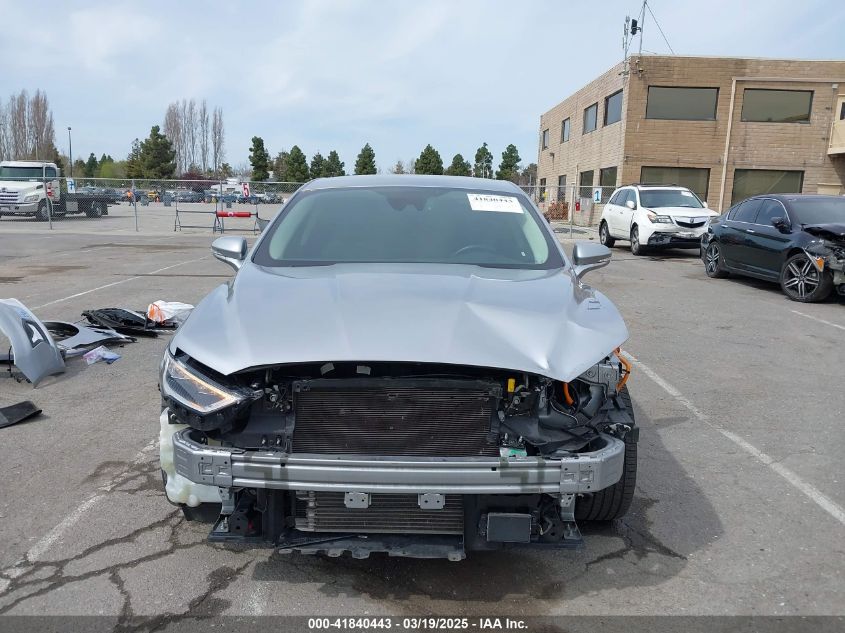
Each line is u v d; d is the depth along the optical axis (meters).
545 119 43.34
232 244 3.86
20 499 3.68
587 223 31.66
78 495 3.74
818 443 4.70
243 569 3.04
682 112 27.47
